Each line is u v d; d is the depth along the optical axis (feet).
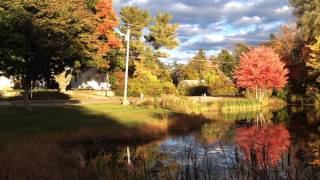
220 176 48.44
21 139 71.92
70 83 269.64
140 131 99.25
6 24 100.01
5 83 223.51
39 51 103.86
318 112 181.57
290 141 94.84
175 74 356.59
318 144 89.20
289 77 247.29
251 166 36.73
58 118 108.58
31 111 121.08
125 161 64.54
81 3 130.93
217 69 325.62
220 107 184.55
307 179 39.73
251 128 123.13
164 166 58.70
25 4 105.29
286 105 229.04
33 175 45.52
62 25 109.29
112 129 97.40
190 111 156.87
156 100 163.12
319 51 217.56
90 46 166.71
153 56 292.81
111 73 241.35
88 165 54.29
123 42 269.64
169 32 300.40
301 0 234.58
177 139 97.86
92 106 146.41
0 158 47.14
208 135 105.70
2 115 110.01
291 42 256.11
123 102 161.48
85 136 89.20
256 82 222.07
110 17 209.97
